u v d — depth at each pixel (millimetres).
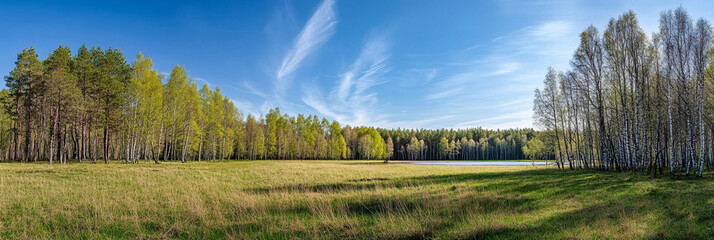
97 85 33938
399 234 7016
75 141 39719
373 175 24344
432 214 9078
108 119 33469
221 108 52688
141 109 33125
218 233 7426
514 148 125750
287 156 80562
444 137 120312
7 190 13125
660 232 6559
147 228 7945
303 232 7477
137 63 34219
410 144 121812
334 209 10305
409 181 19141
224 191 14375
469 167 40406
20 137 38062
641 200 10648
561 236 6426
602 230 6676
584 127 33000
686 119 19594
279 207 10414
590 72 26078
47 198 11461
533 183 16391
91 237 7004
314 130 88188
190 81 41000
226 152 57312
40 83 30984
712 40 19891
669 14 19766
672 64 19453
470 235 6762
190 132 43906
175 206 10273
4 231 7430
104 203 10320
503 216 8617
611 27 23953
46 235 7176
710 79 20562
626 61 23344
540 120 32094
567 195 12328
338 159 86438
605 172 23234
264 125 79938
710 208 8711
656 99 22328
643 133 22125
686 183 14570
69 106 30672
